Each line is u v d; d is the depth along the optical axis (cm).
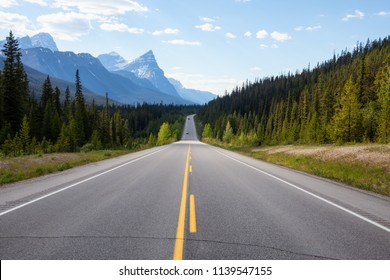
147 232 540
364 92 6300
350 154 2283
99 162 1925
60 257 436
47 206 729
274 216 669
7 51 4700
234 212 693
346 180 1322
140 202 779
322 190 1030
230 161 2122
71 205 741
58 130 6156
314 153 2648
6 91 4666
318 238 532
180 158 2281
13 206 727
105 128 7962
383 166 1705
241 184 1102
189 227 571
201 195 878
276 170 1630
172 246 475
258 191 969
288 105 11269
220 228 569
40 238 506
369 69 6862
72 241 493
